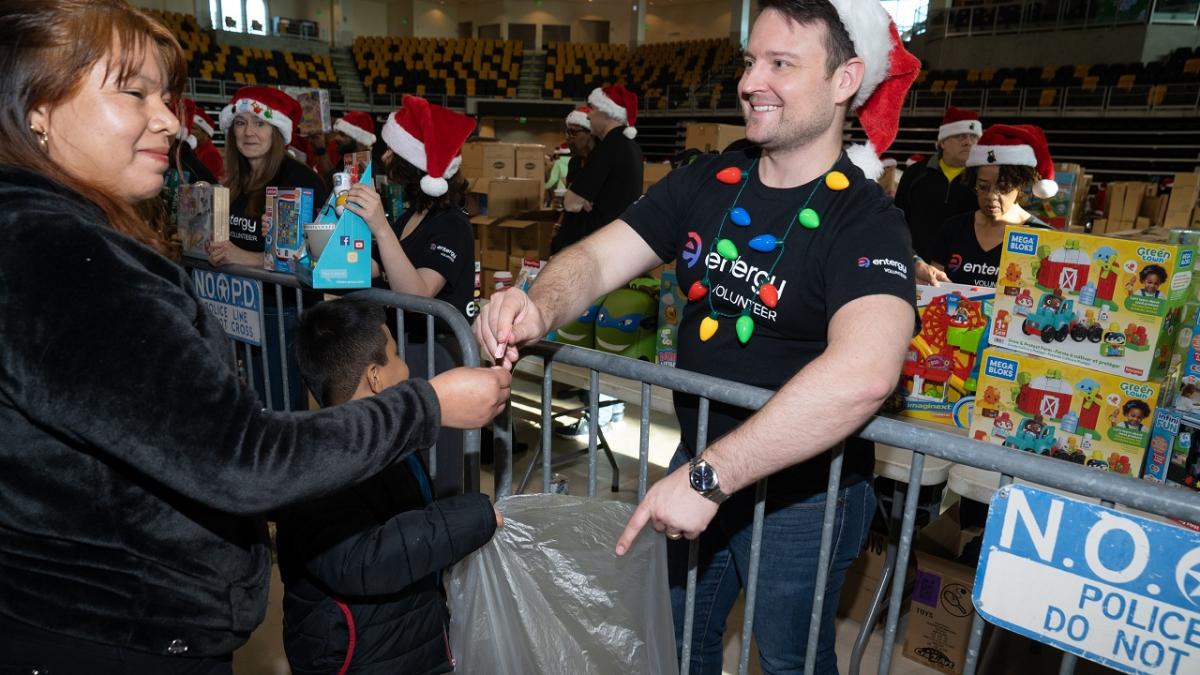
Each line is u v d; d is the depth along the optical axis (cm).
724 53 1858
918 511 212
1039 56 1437
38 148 72
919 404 187
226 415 67
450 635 123
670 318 245
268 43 1844
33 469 71
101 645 78
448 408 84
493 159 700
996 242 249
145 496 77
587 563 116
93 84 72
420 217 223
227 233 207
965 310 180
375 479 116
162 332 65
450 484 160
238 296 204
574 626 116
